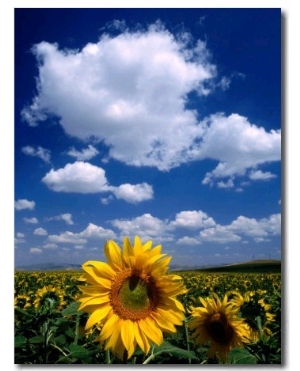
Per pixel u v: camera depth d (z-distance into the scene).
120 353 0.91
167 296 0.90
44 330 1.03
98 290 0.91
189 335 1.18
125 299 0.90
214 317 1.14
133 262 0.91
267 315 1.17
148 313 0.90
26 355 1.10
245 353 1.02
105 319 0.90
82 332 1.12
